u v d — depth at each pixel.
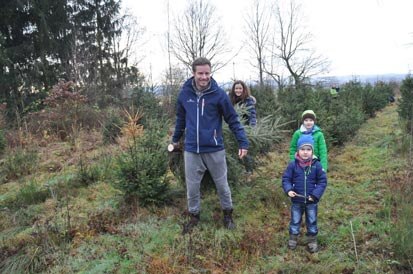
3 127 11.05
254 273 3.54
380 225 4.29
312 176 3.95
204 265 3.70
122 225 4.66
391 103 23.34
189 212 4.46
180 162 4.99
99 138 10.68
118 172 5.21
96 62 24.19
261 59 38.72
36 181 6.75
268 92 15.01
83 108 12.65
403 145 7.41
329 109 10.76
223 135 4.95
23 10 19.53
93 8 25.89
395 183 5.24
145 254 3.94
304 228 4.43
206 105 4.00
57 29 21.03
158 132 5.67
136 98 13.82
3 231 4.70
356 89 17.12
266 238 4.08
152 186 5.08
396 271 3.46
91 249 4.12
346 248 3.91
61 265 3.87
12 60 18.94
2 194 6.39
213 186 5.07
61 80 14.31
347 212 4.78
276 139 5.70
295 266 3.54
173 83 18.56
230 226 4.40
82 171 6.72
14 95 17.44
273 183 5.98
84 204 5.55
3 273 3.82
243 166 5.42
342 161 7.57
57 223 4.85
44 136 10.66
